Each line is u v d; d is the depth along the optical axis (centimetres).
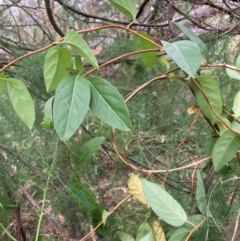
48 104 43
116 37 104
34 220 82
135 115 100
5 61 91
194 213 52
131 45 97
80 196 46
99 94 33
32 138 73
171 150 93
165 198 40
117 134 88
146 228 45
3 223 70
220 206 50
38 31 112
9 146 73
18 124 74
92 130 90
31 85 84
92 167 82
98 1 113
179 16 108
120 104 33
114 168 87
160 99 102
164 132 102
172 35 75
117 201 82
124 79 102
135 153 94
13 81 34
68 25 105
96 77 33
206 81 39
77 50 33
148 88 101
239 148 43
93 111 33
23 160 70
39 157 72
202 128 87
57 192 68
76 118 32
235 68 40
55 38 113
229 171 52
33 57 85
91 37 108
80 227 70
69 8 94
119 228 58
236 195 56
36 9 103
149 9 110
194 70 31
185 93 103
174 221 39
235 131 42
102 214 46
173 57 31
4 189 72
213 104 40
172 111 102
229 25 89
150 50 36
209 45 86
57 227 67
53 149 69
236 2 95
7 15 102
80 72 34
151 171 45
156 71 99
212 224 49
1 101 77
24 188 72
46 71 35
